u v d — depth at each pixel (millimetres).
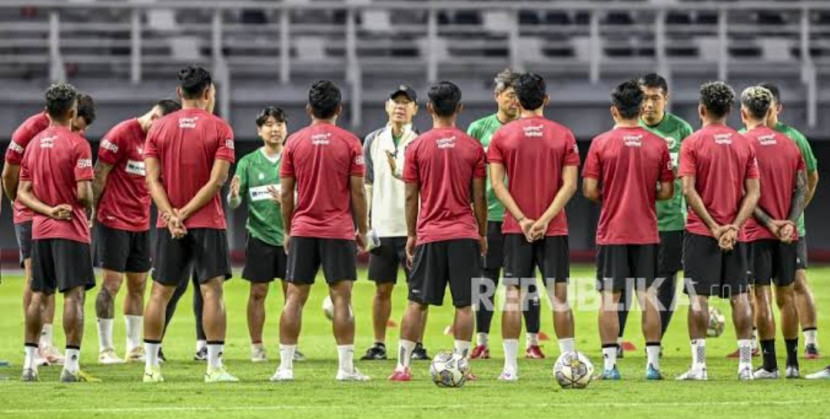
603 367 34156
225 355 39812
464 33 99938
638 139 31547
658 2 99750
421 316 31422
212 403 27656
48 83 88938
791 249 32406
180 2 88750
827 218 91375
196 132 30984
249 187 37719
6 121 88062
